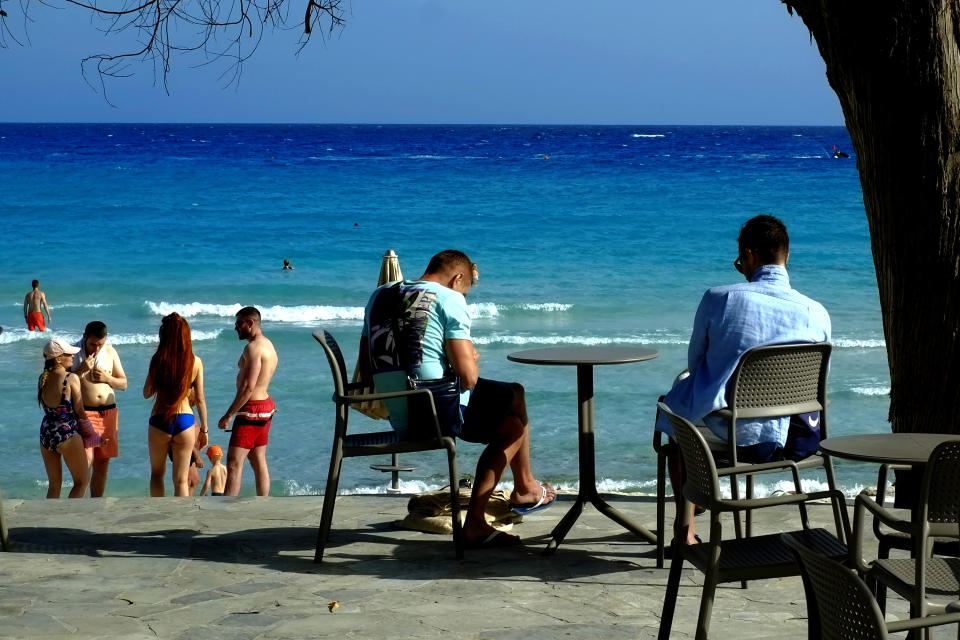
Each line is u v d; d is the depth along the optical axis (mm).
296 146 163625
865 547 6949
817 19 7660
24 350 25688
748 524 5941
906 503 8070
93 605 5867
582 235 51688
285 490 14781
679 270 41375
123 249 46625
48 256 44312
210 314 32719
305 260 44844
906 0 7250
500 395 7070
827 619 2998
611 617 5629
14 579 6402
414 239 51062
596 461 16047
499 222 57438
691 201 68688
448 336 6668
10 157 117750
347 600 5941
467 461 16266
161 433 10906
